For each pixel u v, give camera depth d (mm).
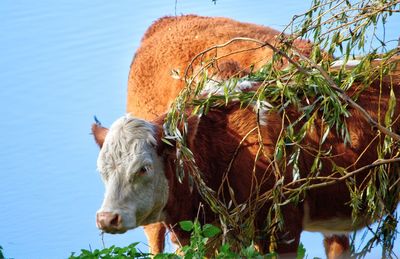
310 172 12641
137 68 17391
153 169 12320
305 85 12750
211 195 12367
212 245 12766
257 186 12656
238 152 12906
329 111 12680
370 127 13203
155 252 15703
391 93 12414
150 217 12594
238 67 14406
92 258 11094
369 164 13227
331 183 12375
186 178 12789
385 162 12133
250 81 13203
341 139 13164
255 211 12562
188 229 11328
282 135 12805
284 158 12445
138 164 12148
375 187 12562
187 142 12477
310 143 13062
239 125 12992
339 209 13453
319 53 12734
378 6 12703
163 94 16938
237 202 12914
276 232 12805
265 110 13000
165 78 16906
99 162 12320
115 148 12242
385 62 12828
